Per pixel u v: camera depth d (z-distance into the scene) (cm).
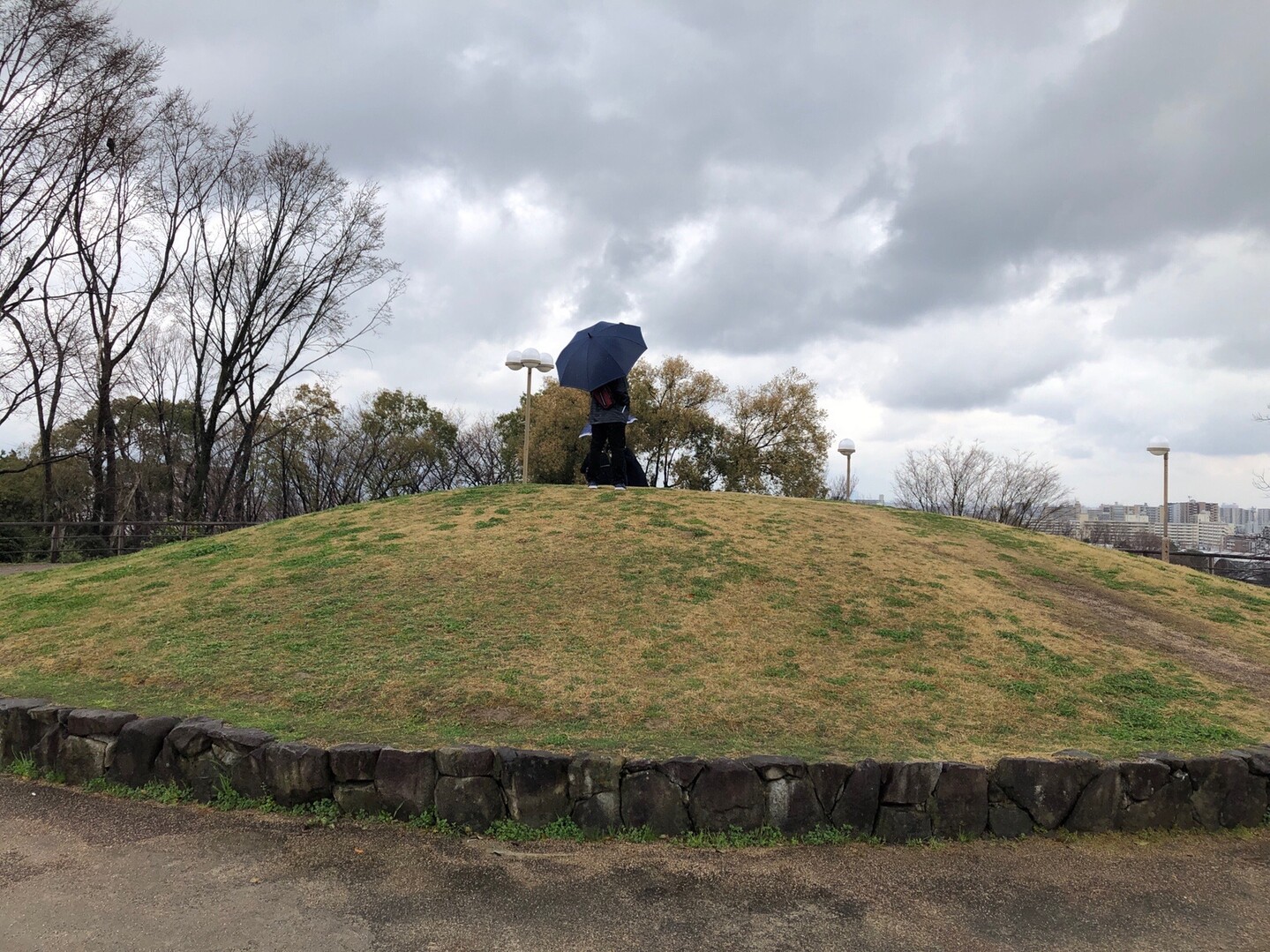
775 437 3859
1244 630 850
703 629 691
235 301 2748
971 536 1154
